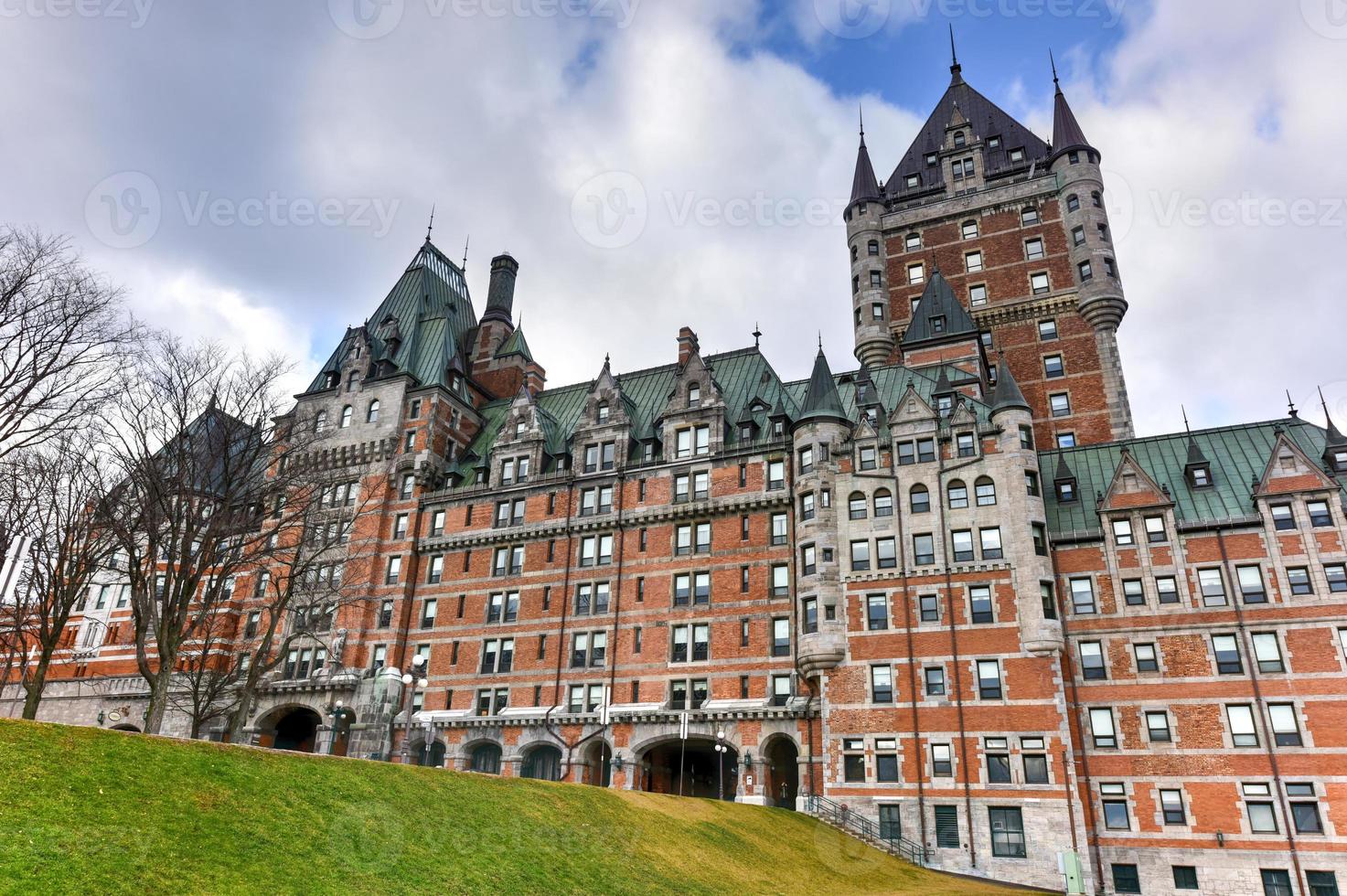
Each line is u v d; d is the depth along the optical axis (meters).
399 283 86.94
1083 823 44.84
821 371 59.97
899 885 39.94
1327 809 43.66
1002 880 45.12
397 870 23.78
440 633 66.00
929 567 52.41
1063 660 50.59
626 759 55.88
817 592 53.94
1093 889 43.91
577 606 62.69
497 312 88.00
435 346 79.00
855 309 83.25
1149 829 46.44
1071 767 46.00
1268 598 48.22
